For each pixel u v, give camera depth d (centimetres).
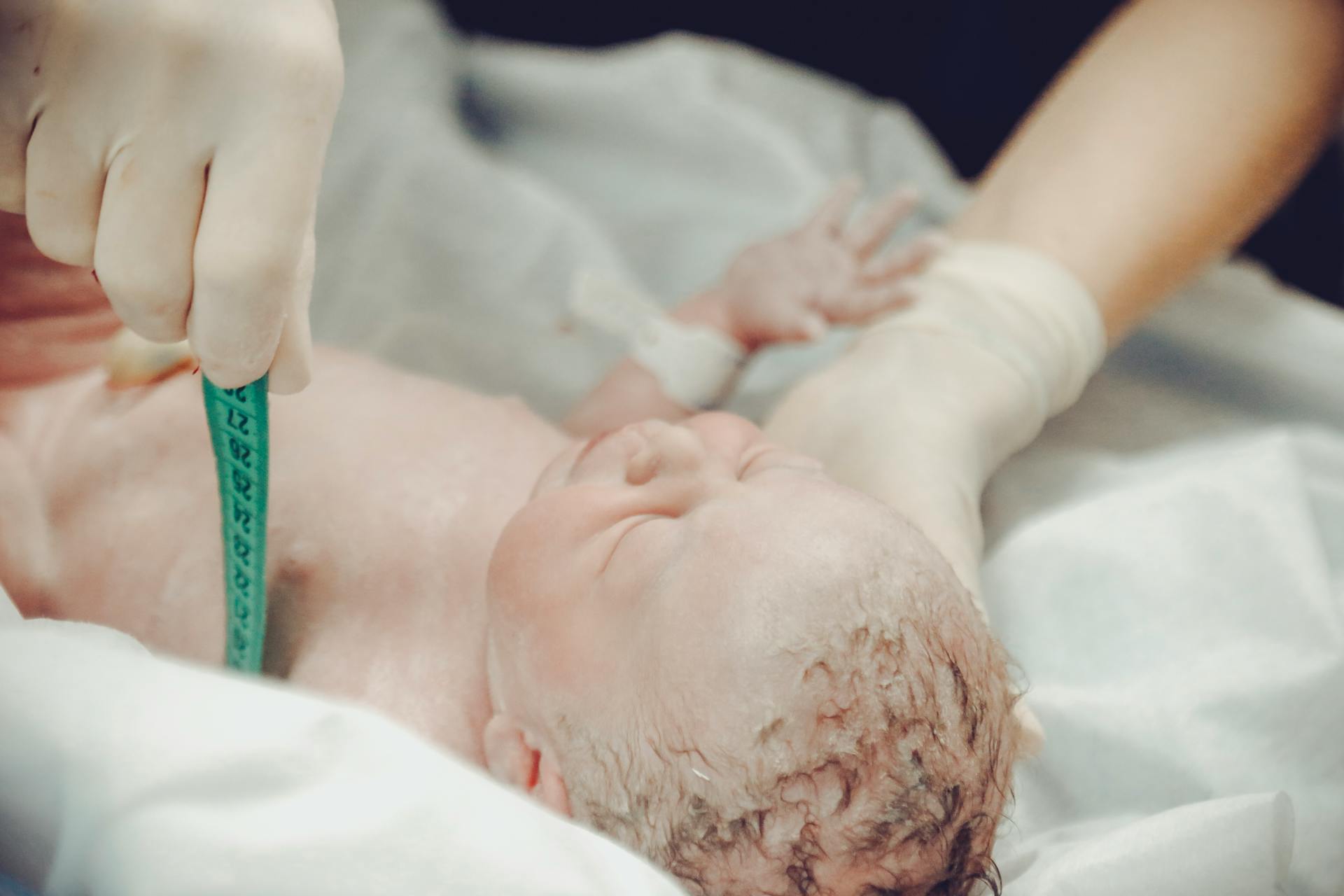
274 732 49
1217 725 81
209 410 59
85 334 86
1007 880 71
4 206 59
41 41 52
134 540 79
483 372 129
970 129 166
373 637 75
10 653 50
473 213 138
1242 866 67
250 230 52
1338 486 102
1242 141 104
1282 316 119
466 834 49
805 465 71
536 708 65
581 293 111
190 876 45
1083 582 92
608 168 154
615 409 110
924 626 61
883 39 170
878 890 59
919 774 58
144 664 51
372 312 132
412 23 150
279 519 79
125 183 53
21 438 83
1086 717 82
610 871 52
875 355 103
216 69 52
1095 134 107
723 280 116
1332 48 105
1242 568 90
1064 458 109
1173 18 110
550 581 65
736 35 173
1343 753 79
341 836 47
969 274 106
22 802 48
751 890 59
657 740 59
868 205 148
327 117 54
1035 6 155
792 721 57
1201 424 115
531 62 158
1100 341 106
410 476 81
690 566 61
